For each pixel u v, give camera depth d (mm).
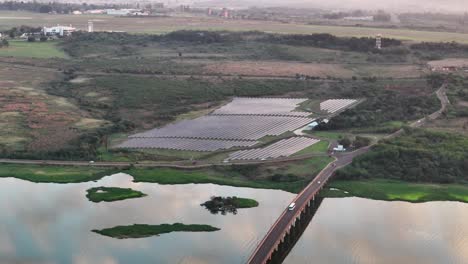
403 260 146250
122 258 147000
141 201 183500
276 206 179625
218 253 148750
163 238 157500
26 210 176375
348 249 152625
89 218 170750
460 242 156500
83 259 146625
